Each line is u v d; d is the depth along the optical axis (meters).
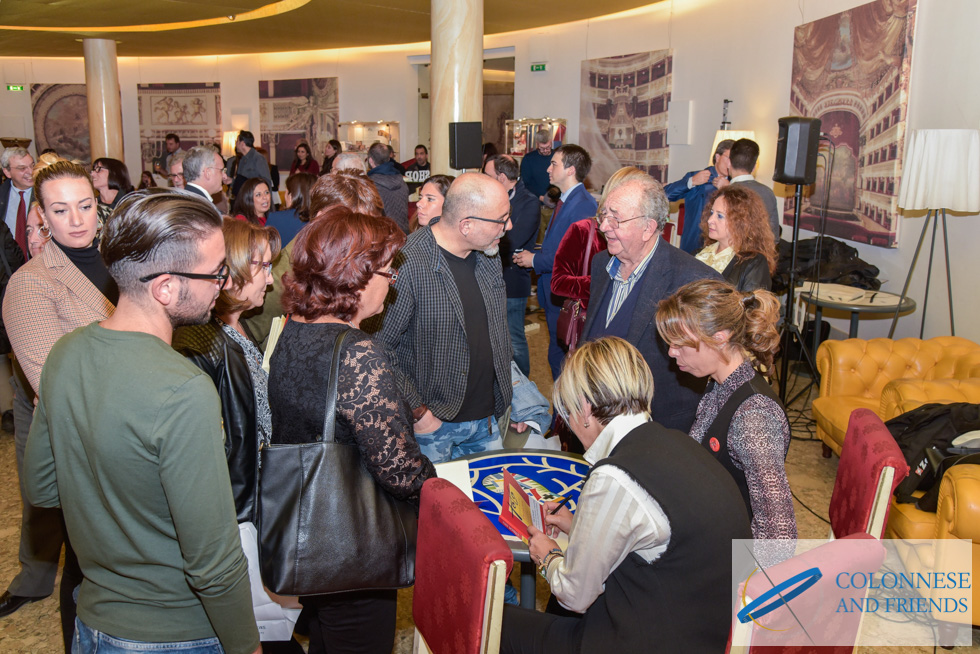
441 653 1.59
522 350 4.71
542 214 7.73
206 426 1.20
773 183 6.46
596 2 7.89
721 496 1.44
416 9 8.48
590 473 1.49
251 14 9.09
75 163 2.24
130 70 13.41
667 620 1.42
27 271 2.08
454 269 2.47
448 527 1.54
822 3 5.64
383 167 4.82
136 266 1.19
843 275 5.05
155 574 1.26
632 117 8.60
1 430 4.33
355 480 1.56
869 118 5.02
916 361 3.90
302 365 1.57
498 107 13.23
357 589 1.58
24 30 10.32
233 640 1.30
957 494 2.47
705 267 2.48
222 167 4.05
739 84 6.92
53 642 2.49
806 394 5.05
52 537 2.63
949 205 3.76
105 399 1.17
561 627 1.68
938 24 4.34
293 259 1.63
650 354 2.48
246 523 1.63
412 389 2.29
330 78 12.27
